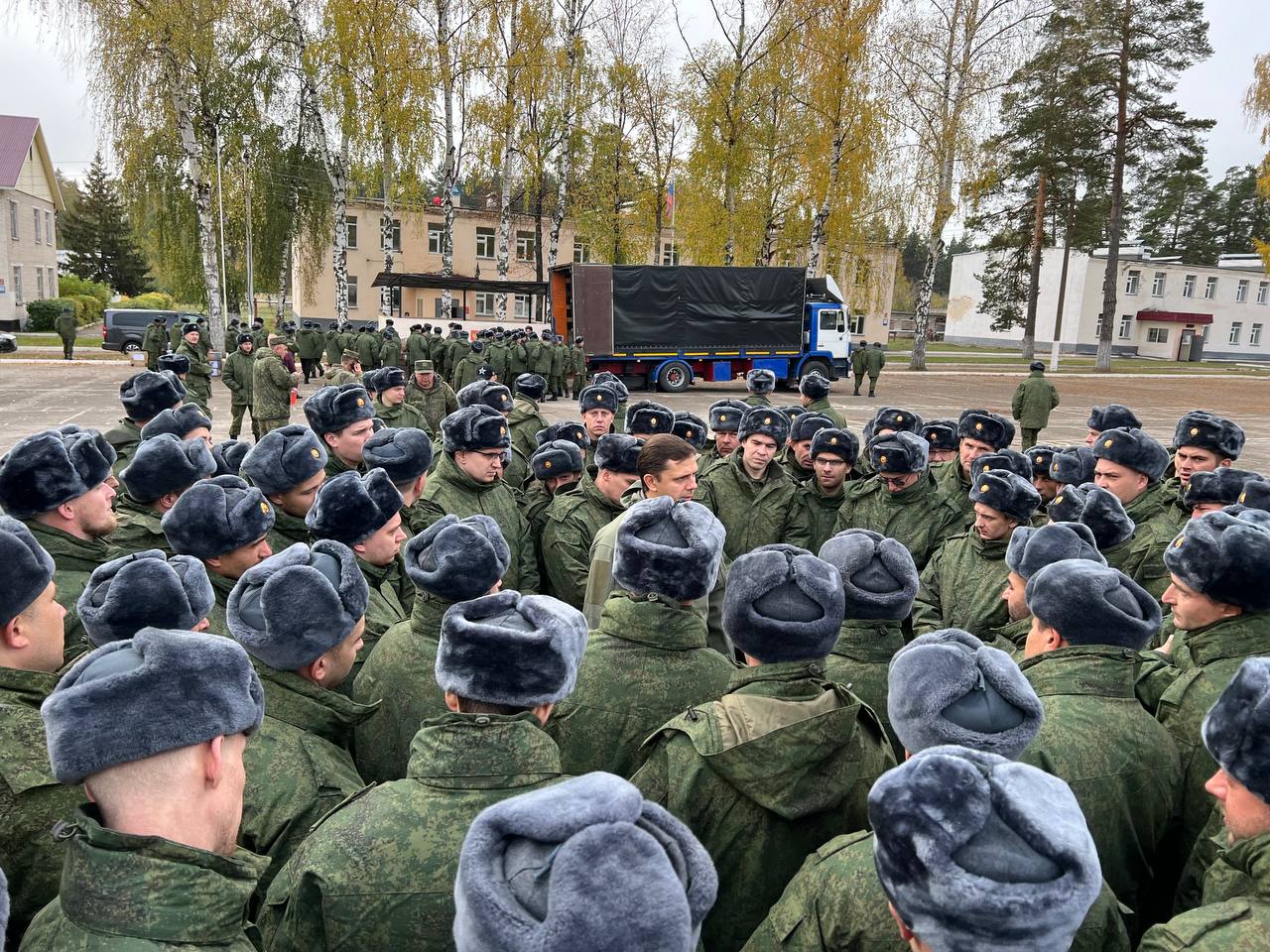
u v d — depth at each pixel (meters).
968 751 1.28
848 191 27.14
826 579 2.05
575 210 35.38
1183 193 59.91
